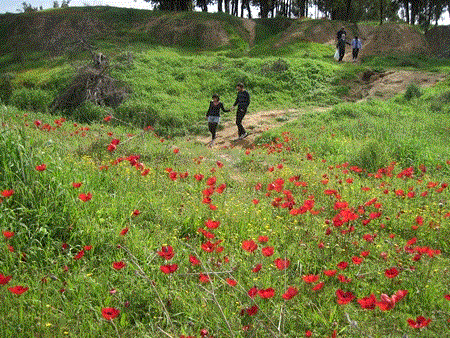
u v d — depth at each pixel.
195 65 26.64
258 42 44.06
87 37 39.62
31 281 3.27
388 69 27.41
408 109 17.75
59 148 7.25
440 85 22.42
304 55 32.53
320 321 3.13
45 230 3.83
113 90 19.98
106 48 33.22
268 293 2.53
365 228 5.42
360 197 6.79
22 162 4.41
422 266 4.21
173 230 4.54
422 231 5.45
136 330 2.91
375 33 39.31
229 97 21.92
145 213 4.91
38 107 21.19
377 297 3.54
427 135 13.05
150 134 13.50
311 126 15.19
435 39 45.19
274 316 3.11
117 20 44.91
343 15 57.91
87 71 19.98
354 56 31.97
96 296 3.22
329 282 3.78
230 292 3.38
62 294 3.10
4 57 39.31
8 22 47.50
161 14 46.25
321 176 8.19
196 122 18.05
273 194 6.71
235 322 2.98
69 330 2.78
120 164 6.80
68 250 3.81
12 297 3.05
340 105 17.55
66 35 41.88
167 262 3.63
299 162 10.14
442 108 17.66
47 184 4.43
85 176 5.34
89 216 4.32
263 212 5.47
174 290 3.31
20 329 2.72
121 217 4.64
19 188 4.27
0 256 3.55
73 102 19.45
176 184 6.36
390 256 4.43
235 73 24.31
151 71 24.36
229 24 44.50
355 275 3.86
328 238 4.66
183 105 19.77
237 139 15.00
